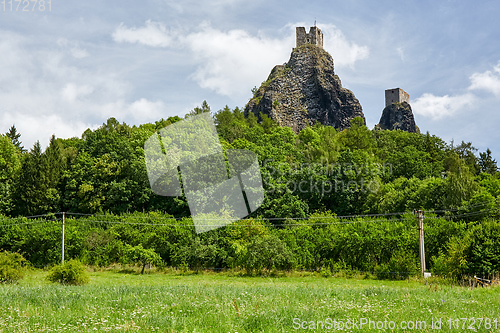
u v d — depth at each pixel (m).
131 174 51.94
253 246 41.19
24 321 9.12
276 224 48.19
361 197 58.56
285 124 154.50
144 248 45.03
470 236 30.14
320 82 163.25
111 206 54.53
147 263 44.69
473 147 86.38
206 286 20.11
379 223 44.75
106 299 13.25
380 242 42.06
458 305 11.98
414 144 91.19
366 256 42.31
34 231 46.62
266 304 11.82
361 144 85.94
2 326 8.64
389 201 52.88
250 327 9.02
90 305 11.80
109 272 42.81
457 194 46.09
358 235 43.22
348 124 161.12
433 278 31.73
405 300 12.95
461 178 47.69
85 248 46.09
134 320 9.65
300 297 14.13
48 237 45.75
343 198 56.88
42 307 11.41
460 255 29.86
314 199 56.75
